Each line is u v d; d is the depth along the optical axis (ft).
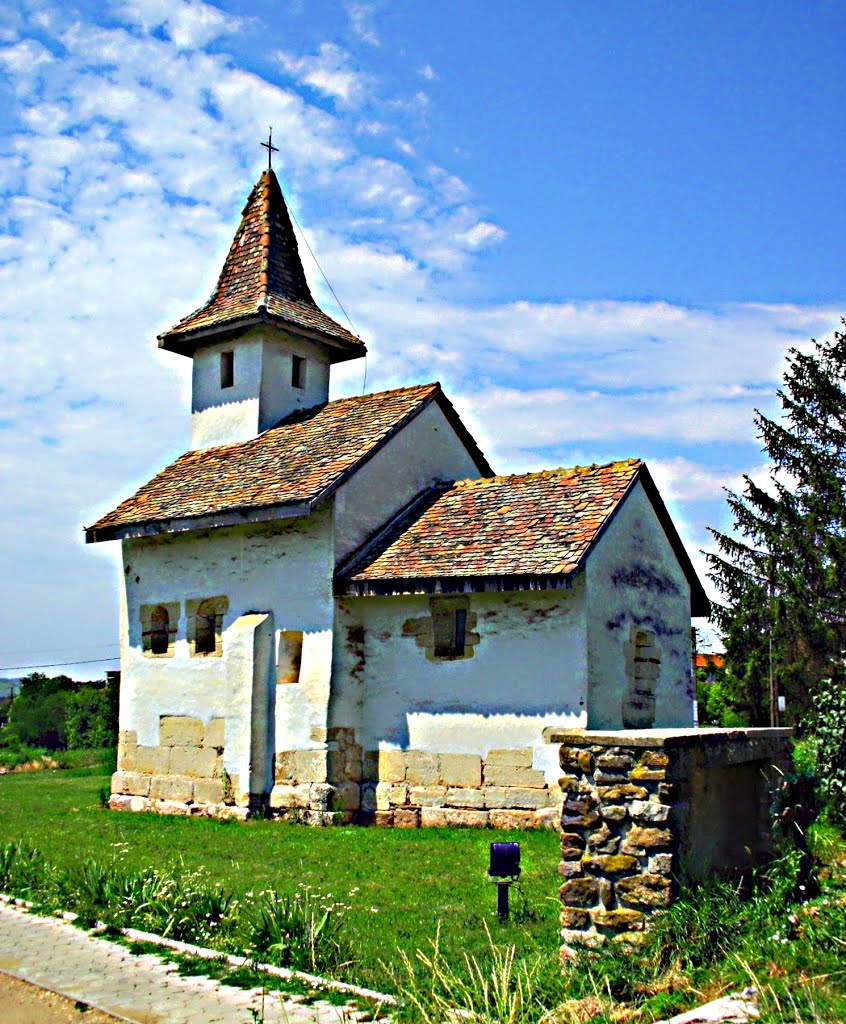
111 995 23.11
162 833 47.60
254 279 69.15
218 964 25.09
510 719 48.14
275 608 55.06
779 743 29.07
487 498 55.88
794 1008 17.78
